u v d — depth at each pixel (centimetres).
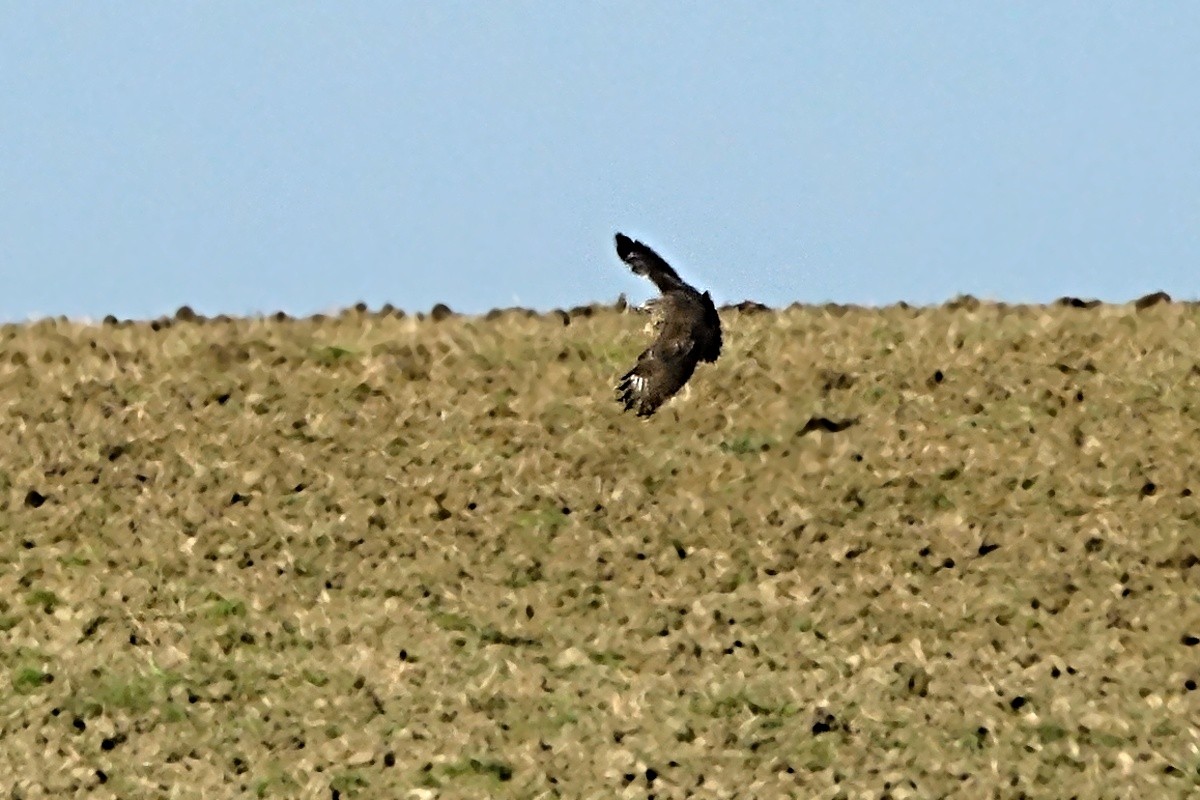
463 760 8869
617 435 12000
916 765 8906
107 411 12175
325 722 9225
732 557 10812
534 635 10050
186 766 8912
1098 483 11506
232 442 11906
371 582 10556
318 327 13738
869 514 11231
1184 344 13150
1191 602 10450
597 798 8606
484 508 11250
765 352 13025
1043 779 8850
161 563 10694
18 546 10844
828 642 10031
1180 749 9112
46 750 8988
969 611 10338
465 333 13425
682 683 9606
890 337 13338
